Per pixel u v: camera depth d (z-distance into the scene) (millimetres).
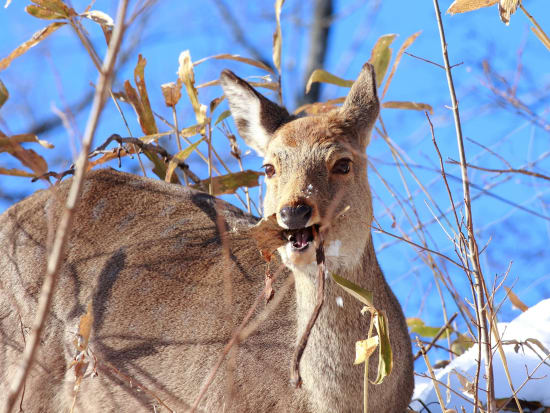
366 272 8086
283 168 8055
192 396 8586
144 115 11516
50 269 5074
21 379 5031
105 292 9445
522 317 9953
